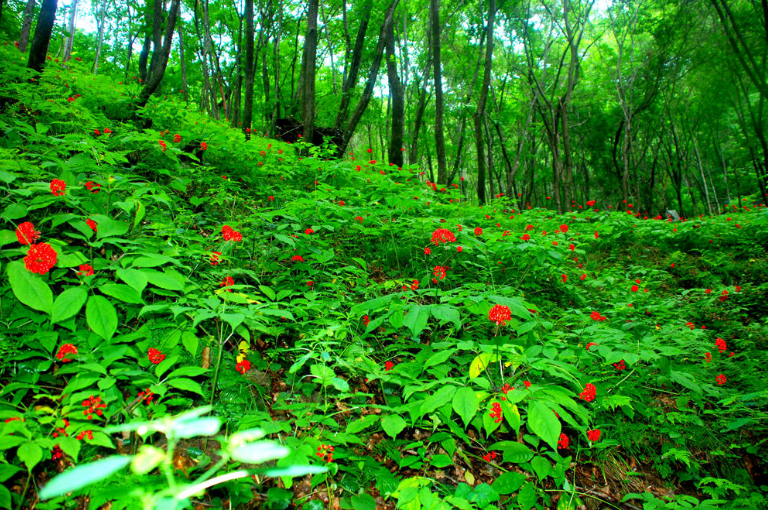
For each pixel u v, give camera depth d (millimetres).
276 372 2977
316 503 2119
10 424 1521
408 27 18375
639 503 2695
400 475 2502
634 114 19172
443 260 4805
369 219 4859
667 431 2998
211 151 5988
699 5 13953
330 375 2137
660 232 8078
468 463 2570
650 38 18422
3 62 5652
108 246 2877
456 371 3164
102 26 15805
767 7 9336
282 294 2965
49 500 1782
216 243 3645
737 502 2566
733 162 22297
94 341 2236
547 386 2238
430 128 22016
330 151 7848
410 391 2158
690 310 5277
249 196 5684
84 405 1840
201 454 2148
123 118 6816
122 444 2035
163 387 1927
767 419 3094
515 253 4812
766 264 6812
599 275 6309
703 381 3326
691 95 18969
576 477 2750
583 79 21234
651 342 3148
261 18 15031
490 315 2596
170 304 2352
